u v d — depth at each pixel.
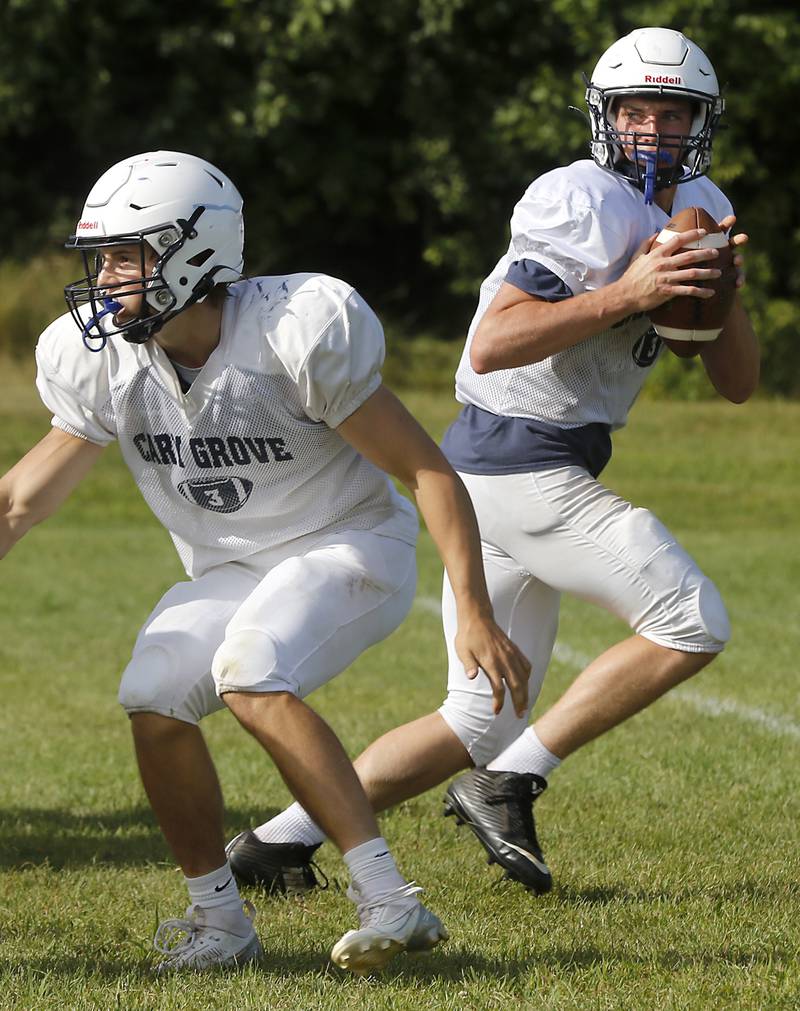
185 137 85.38
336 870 15.73
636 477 54.22
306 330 11.61
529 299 13.70
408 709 24.09
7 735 22.88
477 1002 11.16
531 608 14.92
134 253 11.53
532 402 14.32
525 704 11.62
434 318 92.06
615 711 14.32
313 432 12.08
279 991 11.41
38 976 11.87
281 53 82.12
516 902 14.18
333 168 85.75
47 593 36.44
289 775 11.55
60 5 82.88
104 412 12.23
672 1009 10.93
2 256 88.06
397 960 12.21
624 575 13.99
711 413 66.94
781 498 51.78
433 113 83.69
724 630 13.99
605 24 76.12
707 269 13.24
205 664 11.96
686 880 14.68
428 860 15.72
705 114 14.09
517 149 83.19
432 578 38.66
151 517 49.25
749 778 18.98
